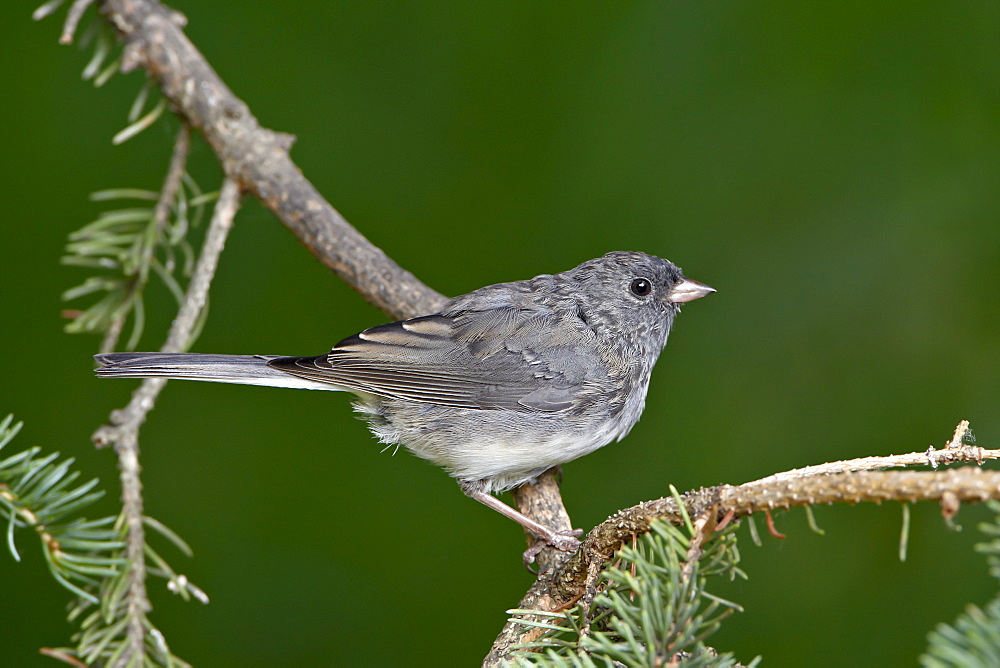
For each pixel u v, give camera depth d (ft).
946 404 25.34
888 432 25.43
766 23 27.84
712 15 28.14
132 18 23.25
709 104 27.96
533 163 28.66
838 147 27.30
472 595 25.63
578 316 24.77
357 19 29.58
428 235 28.71
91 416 26.30
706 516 12.58
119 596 16.14
